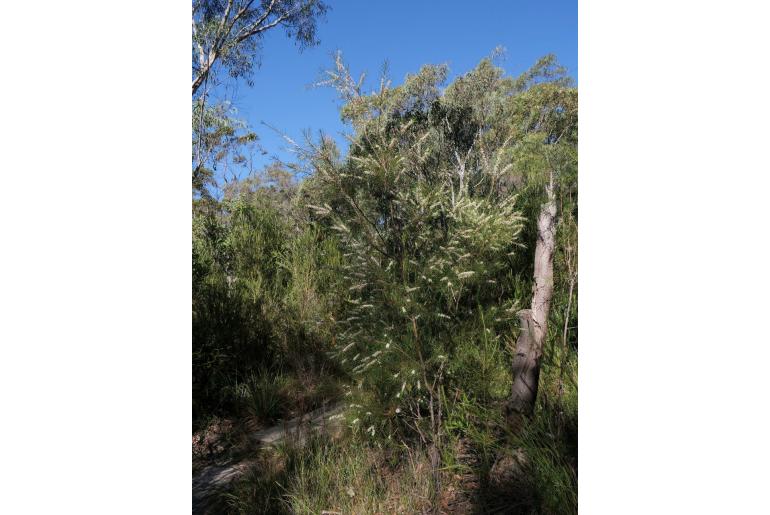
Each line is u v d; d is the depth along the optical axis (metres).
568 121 3.31
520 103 4.21
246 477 2.32
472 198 2.45
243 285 4.70
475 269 2.20
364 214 2.23
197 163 7.87
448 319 2.29
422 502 1.89
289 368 3.47
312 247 4.59
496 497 1.84
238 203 5.90
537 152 2.93
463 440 2.18
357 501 1.97
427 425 2.21
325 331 3.61
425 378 2.11
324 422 2.63
